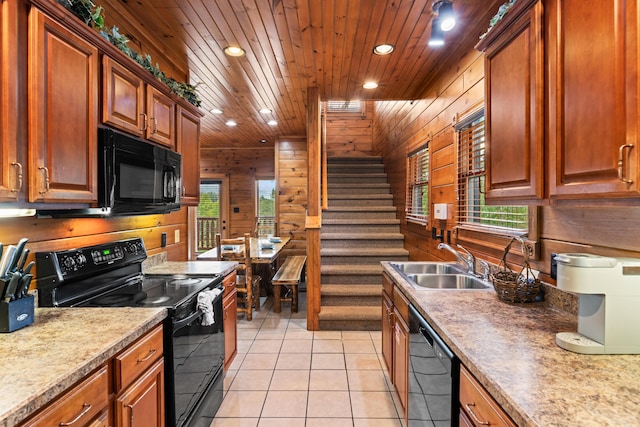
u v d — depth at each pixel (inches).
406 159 168.4
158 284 83.2
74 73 53.7
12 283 49.1
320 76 127.5
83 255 69.9
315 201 143.3
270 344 127.0
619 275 41.8
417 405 65.8
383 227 183.3
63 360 40.5
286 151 241.8
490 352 43.0
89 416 41.9
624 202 36.8
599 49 37.5
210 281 86.1
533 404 31.7
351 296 147.7
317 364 111.1
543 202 48.6
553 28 45.2
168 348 62.3
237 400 91.4
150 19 88.7
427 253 136.3
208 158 286.4
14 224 58.3
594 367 39.0
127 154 66.4
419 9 83.4
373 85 136.0
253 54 108.3
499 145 59.1
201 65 117.2
